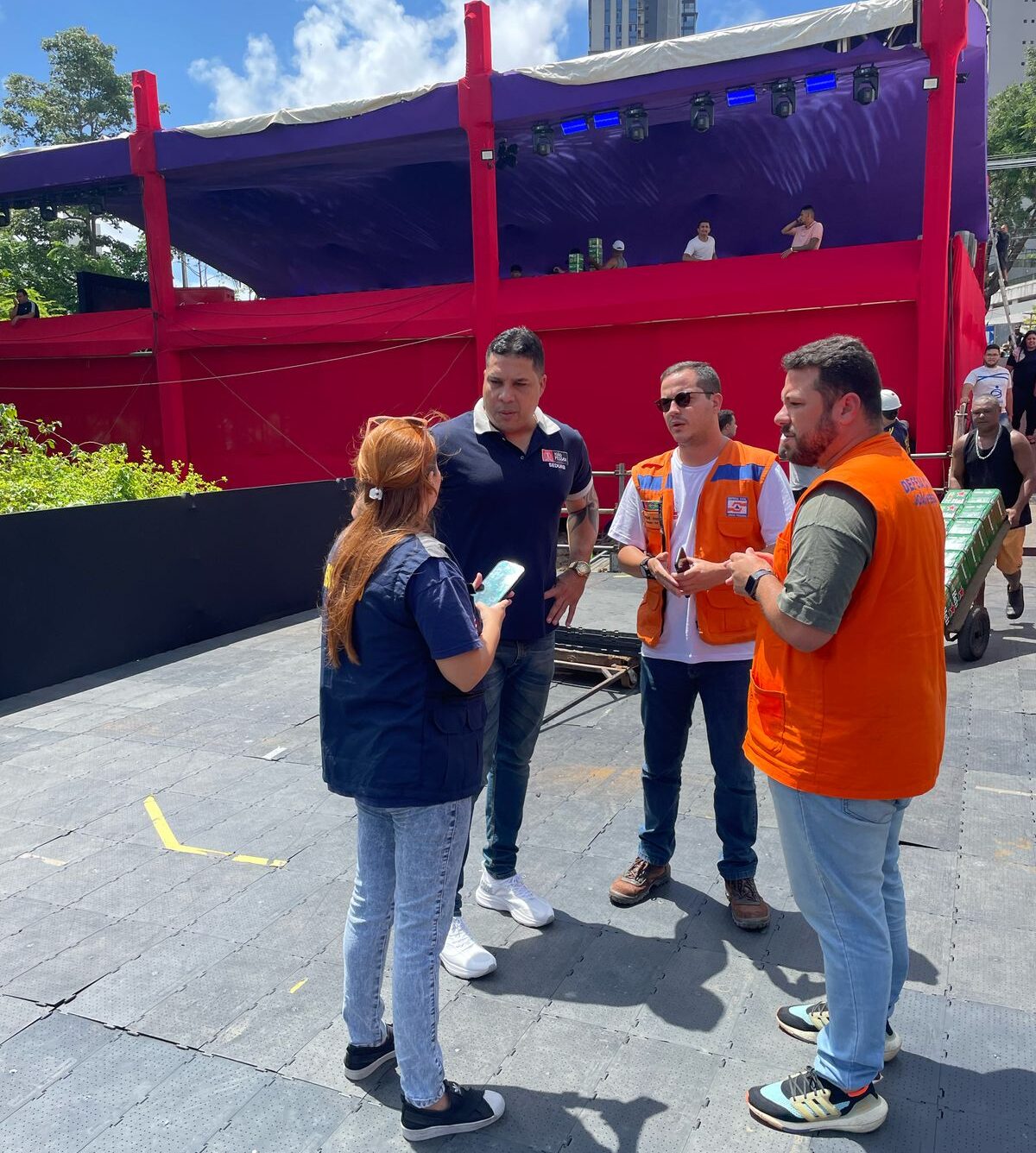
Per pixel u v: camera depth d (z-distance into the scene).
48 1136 2.23
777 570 2.23
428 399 14.05
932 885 3.28
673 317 12.17
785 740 2.13
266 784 4.42
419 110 12.98
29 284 27.69
